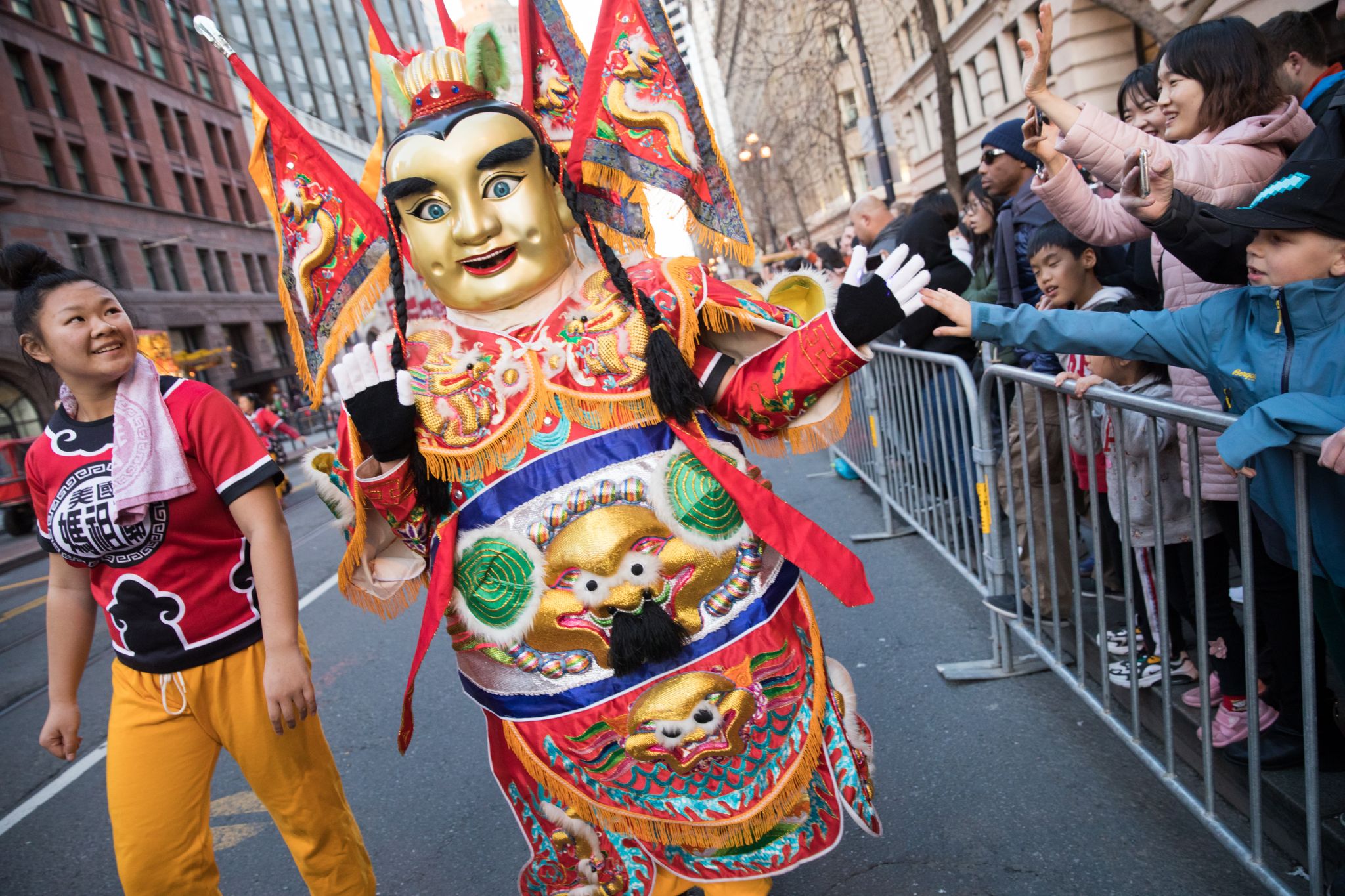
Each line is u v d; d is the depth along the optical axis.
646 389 1.92
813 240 42.09
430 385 1.96
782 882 2.53
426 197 1.95
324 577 7.76
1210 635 2.55
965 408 3.78
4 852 3.61
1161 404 2.13
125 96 32.62
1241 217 1.78
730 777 1.93
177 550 2.04
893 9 24.52
